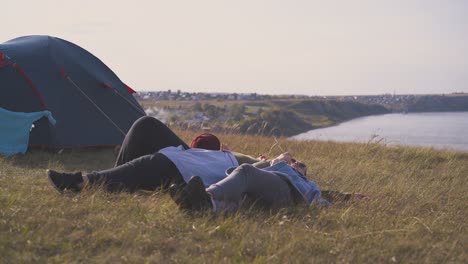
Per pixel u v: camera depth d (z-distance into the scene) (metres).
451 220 6.90
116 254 4.92
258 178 6.56
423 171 11.62
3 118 11.02
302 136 18.89
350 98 159.12
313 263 5.02
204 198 6.02
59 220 5.54
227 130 17.75
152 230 5.49
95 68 12.82
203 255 4.97
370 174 10.35
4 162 9.78
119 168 6.99
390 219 6.63
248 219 6.12
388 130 45.69
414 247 5.59
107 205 6.27
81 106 11.96
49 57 12.01
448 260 5.35
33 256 4.74
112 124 12.25
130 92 13.27
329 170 10.41
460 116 140.50
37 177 8.23
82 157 11.19
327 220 6.39
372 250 5.41
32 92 11.43
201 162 7.18
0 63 11.44
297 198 6.97
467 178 10.68
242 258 5.03
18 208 5.78
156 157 7.04
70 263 4.71
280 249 5.19
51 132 11.34
